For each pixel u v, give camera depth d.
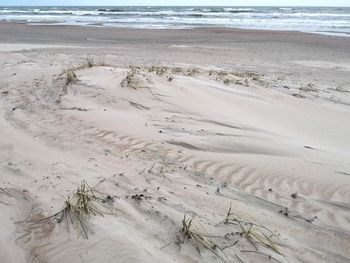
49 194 3.49
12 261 2.65
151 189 3.68
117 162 4.28
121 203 3.37
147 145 4.76
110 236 2.87
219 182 3.92
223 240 2.93
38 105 6.16
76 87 6.71
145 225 3.05
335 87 9.52
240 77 9.27
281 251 2.88
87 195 3.35
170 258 2.68
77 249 2.74
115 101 6.20
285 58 14.53
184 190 3.70
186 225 3.01
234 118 5.90
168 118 5.70
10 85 7.20
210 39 20.92
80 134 5.05
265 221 3.27
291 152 4.70
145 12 57.03
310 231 3.18
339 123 6.30
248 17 45.34
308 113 6.79
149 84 6.88
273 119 6.23
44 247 2.78
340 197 3.72
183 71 9.25
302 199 3.67
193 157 4.48
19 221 3.08
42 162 4.21
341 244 3.03
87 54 13.91
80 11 62.25
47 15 49.44
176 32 24.64
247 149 4.75
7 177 3.80
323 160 4.52
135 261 2.61
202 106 6.29
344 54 15.78
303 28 29.20
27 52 13.85
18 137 4.91
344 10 72.81
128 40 19.88
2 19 39.88
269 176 4.09
